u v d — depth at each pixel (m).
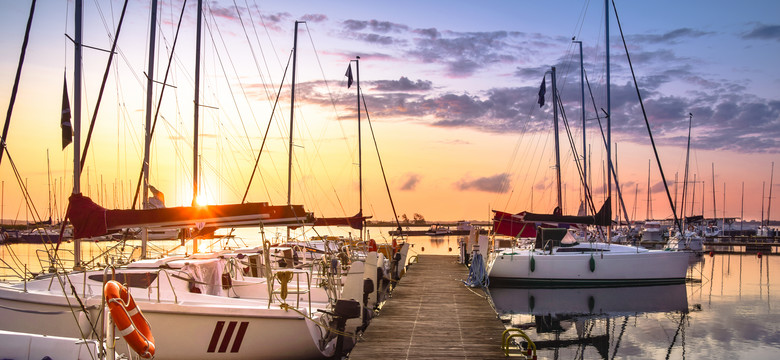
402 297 15.27
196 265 10.36
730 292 20.59
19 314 8.48
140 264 10.25
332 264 11.59
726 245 47.03
